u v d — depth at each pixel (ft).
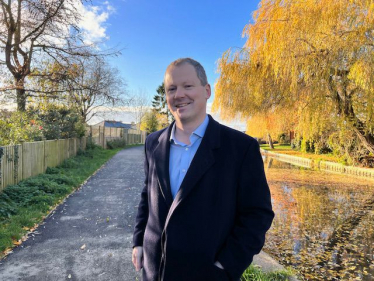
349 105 26.55
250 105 32.65
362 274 12.28
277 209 23.07
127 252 11.23
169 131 4.52
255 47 29.86
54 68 40.22
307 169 51.90
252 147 4.02
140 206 5.34
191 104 4.20
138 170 36.40
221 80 33.58
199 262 3.68
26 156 22.56
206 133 4.11
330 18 22.66
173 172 4.16
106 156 53.11
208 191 3.81
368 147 29.53
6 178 18.71
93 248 11.56
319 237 16.70
